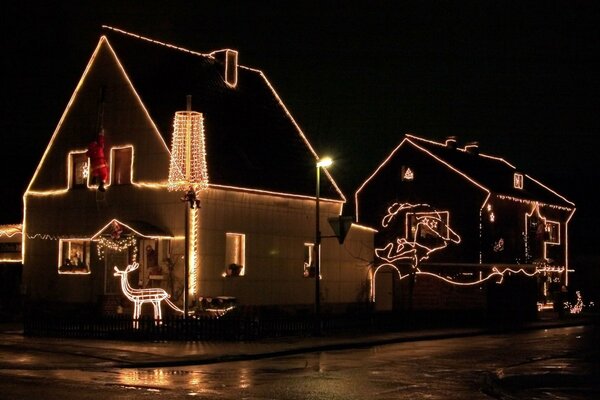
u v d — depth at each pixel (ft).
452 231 173.06
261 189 119.03
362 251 142.00
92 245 115.55
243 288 115.55
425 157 179.22
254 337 95.40
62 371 62.95
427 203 177.27
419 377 62.90
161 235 107.14
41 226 121.49
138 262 109.91
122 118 114.73
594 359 77.15
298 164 132.98
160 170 110.22
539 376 61.46
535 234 187.52
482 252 169.48
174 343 88.63
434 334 111.34
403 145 182.80
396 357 79.97
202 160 103.55
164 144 110.11
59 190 120.26
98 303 113.09
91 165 113.39
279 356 80.94
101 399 47.67
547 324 142.51
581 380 59.47
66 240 118.83
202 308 105.81
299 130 140.67
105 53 117.70
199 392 52.19
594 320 160.35
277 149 130.52
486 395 53.57
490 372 64.59
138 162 112.47
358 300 139.95
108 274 113.39
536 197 191.72
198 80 125.70
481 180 174.40
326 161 103.81
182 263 106.93
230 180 113.50
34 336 95.76
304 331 104.58
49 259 119.75
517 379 59.62
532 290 157.48
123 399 48.01
